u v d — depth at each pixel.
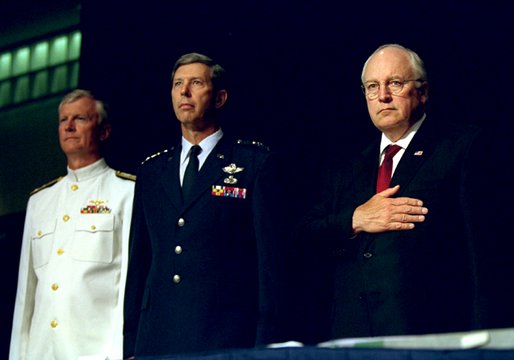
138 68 9.16
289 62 8.66
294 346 4.16
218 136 6.80
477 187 5.84
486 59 8.00
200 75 6.78
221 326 6.11
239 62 8.82
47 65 9.61
